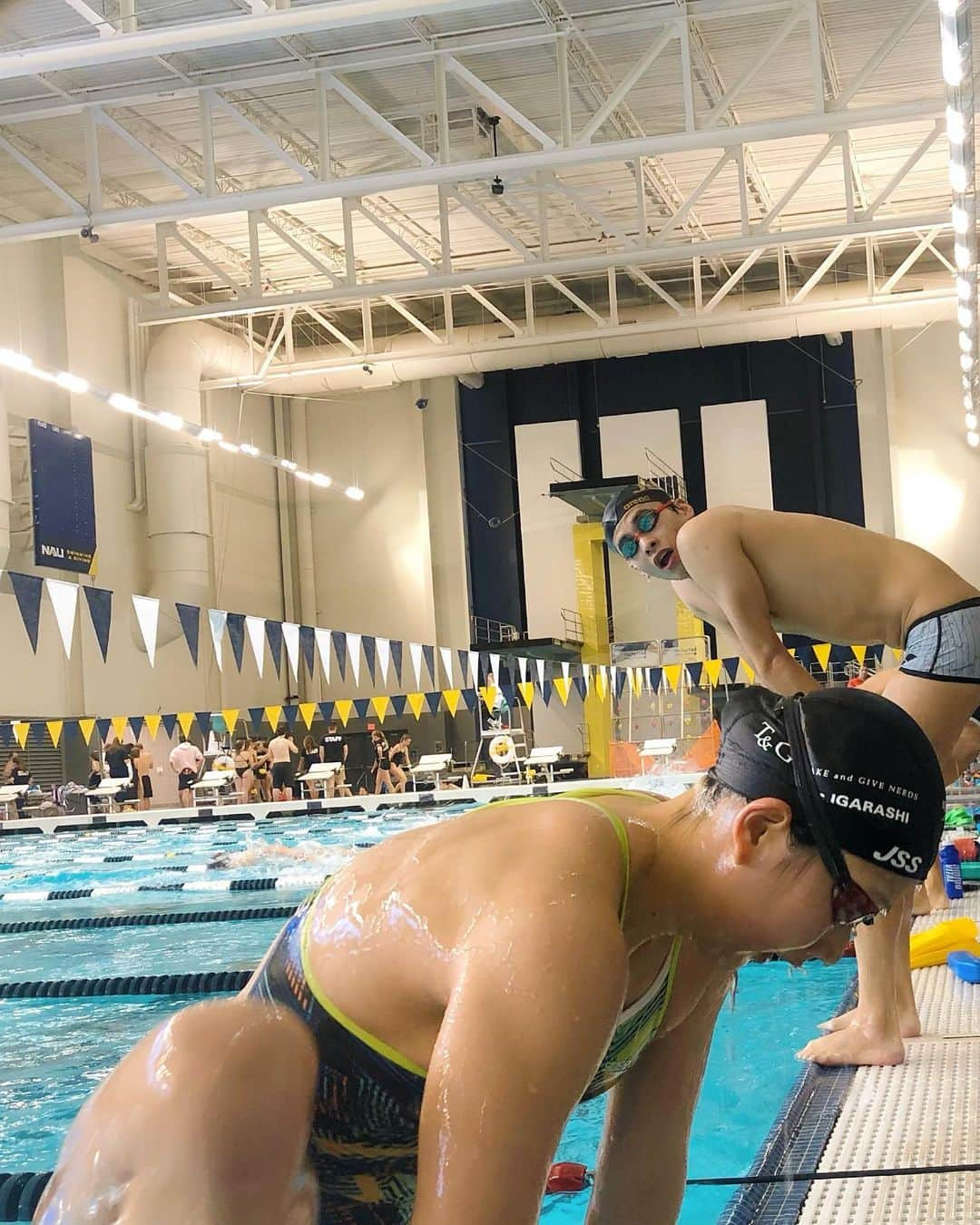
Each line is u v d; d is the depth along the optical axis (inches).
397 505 772.0
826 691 36.9
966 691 84.8
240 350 694.5
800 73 485.4
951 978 125.6
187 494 646.5
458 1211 29.2
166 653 657.0
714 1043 114.0
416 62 442.3
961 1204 67.3
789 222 653.3
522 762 637.9
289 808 538.9
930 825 34.4
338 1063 36.3
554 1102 30.4
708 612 99.6
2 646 540.4
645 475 730.2
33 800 548.7
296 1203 35.4
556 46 401.4
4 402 531.2
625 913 35.5
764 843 34.8
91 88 430.6
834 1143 78.7
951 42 285.0
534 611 747.4
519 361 665.0
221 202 396.8
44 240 594.2
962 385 706.8
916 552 89.5
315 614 778.8
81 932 231.5
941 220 449.1
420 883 35.7
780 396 728.3
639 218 476.1
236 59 416.5
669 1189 44.9
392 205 590.6
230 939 212.7
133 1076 35.5
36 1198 88.8
